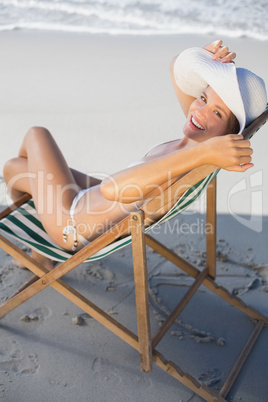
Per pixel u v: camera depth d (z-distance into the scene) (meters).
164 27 8.68
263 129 4.95
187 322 2.78
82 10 9.47
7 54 7.04
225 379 2.42
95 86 5.91
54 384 2.35
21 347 2.55
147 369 2.25
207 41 7.79
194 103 2.36
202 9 9.40
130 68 6.51
